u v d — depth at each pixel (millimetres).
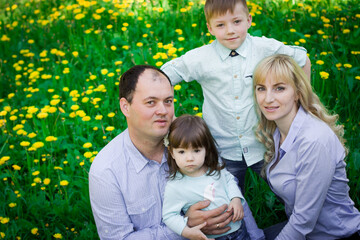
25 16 6168
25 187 3172
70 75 4402
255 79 2170
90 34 5148
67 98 4074
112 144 2262
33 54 4750
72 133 3533
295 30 4508
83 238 2689
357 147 3148
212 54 2492
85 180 3141
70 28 5254
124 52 4410
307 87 2127
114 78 4191
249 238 2387
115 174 2170
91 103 3900
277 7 5348
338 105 3551
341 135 2311
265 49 2463
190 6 5297
